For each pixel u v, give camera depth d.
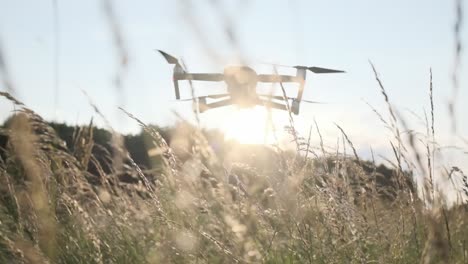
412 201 2.98
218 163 3.18
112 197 3.67
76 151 3.29
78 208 3.14
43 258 2.45
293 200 3.31
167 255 2.93
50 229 2.54
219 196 3.29
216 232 3.14
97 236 3.10
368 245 3.29
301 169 3.51
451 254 2.45
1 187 2.92
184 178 3.46
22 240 2.55
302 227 3.22
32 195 2.52
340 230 3.39
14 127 2.39
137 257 2.98
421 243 2.96
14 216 2.91
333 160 3.64
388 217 3.57
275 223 3.22
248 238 3.03
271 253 3.09
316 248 3.19
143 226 3.31
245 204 3.16
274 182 3.32
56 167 3.26
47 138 2.88
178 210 3.39
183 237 3.03
